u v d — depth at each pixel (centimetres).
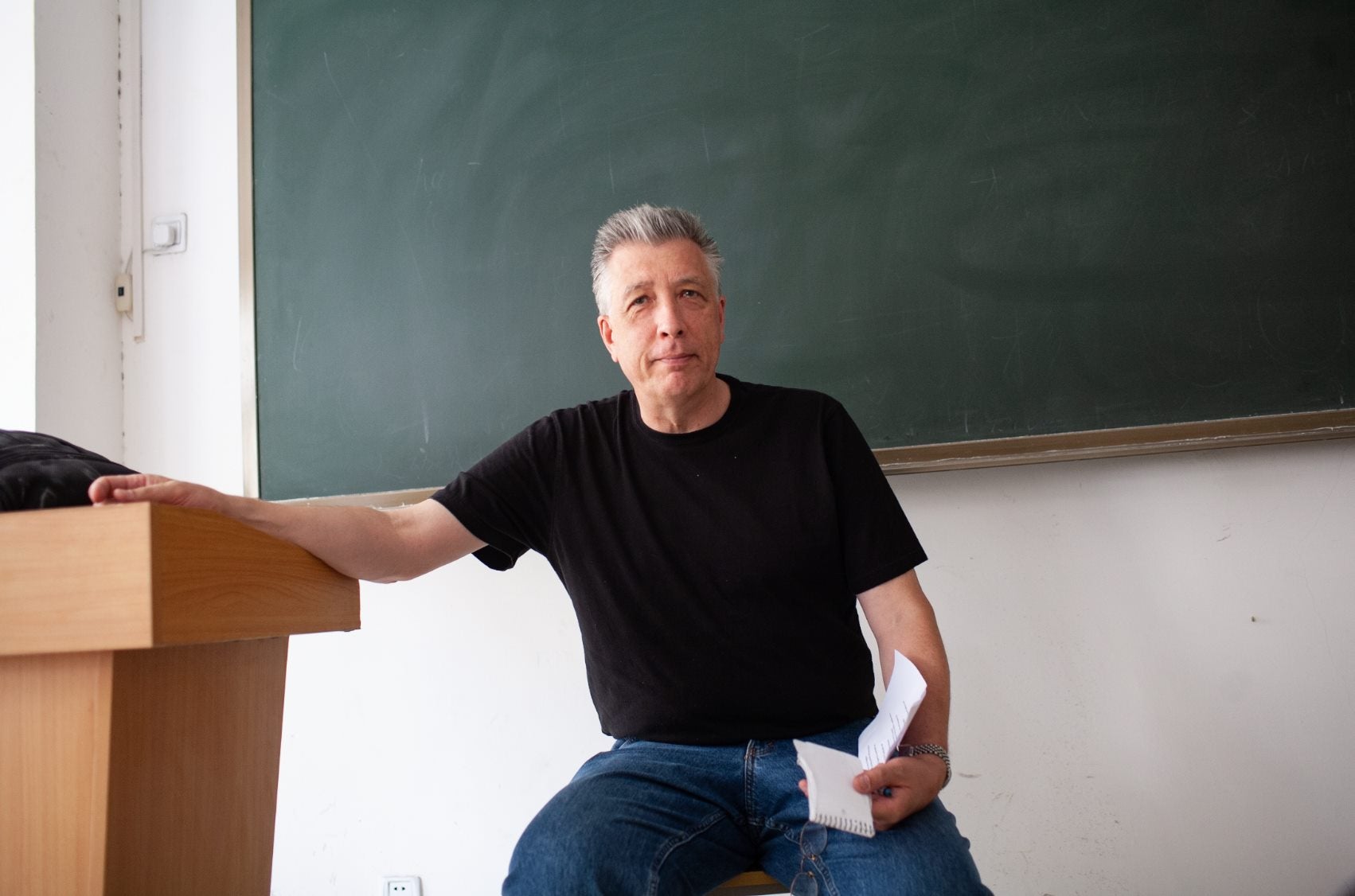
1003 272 183
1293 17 176
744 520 136
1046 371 180
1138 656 178
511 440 149
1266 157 176
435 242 203
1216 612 176
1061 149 182
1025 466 184
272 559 103
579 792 120
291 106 211
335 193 207
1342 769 170
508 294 199
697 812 123
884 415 185
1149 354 177
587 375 195
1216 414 175
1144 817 176
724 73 194
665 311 136
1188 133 178
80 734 83
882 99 188
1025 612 182
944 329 184
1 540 80
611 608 138
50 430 199
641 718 134
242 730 106
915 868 107
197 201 216
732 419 142
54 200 203
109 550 79
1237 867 172
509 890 114
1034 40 184
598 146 198
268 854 112
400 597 201
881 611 135
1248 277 175
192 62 219
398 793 197
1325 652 172
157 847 90
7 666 85
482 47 204
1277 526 175
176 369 213
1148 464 180
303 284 207
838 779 108
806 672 133
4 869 83
